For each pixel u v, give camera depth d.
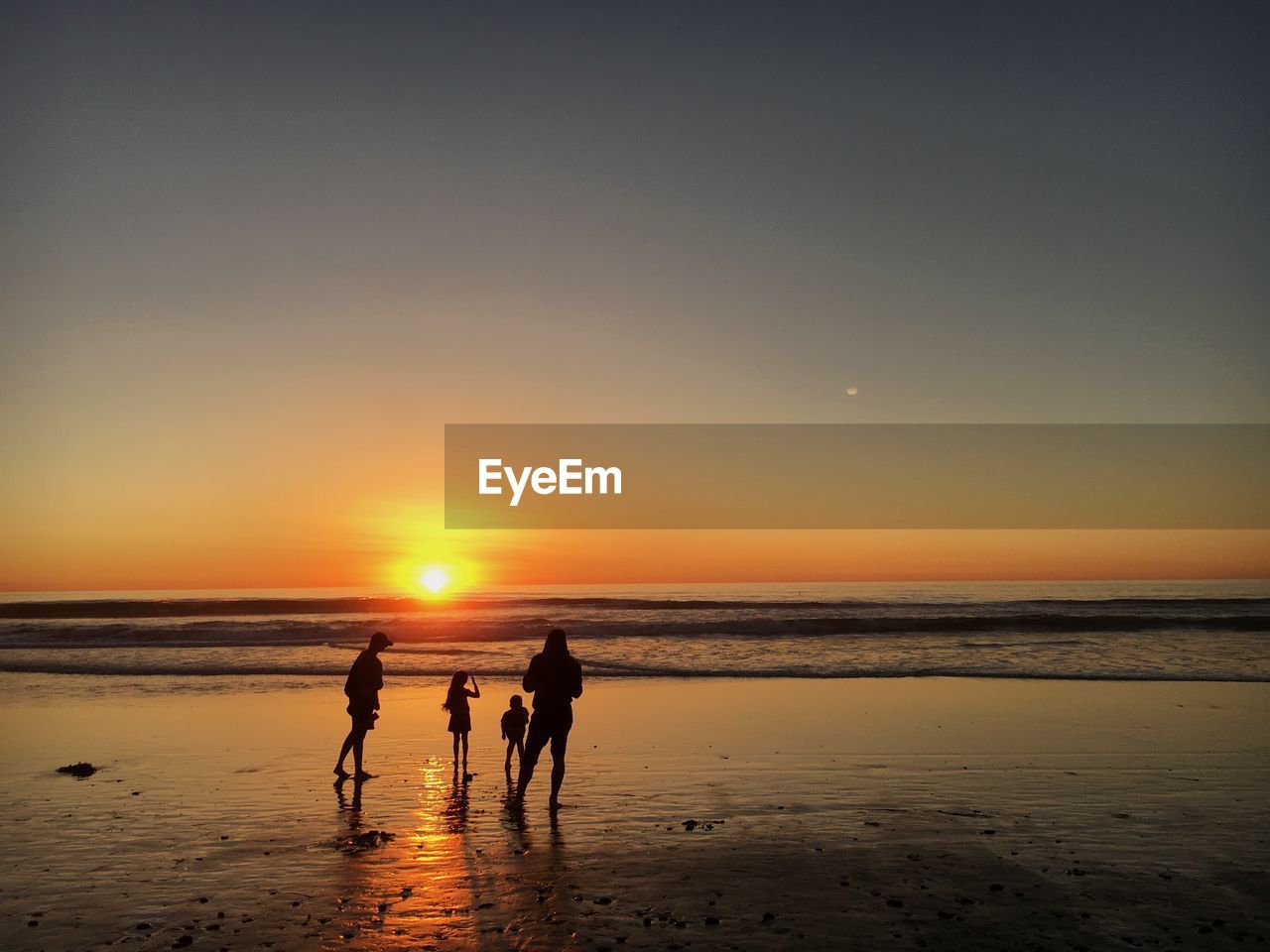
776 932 4.82
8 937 4.81
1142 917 5.05
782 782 8.83
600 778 9.07
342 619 36.28
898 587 104.31
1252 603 46.44
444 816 7.58
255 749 10.98
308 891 5.59
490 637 27.69
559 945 4.63
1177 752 10.34
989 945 4.64
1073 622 30.11
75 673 19.81
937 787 8.58
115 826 7.31
